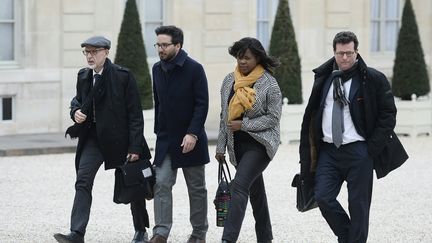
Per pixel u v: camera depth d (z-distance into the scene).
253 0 33.66
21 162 25.08
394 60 33.50
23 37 30.20
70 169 23.92
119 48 29.25
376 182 22.30
